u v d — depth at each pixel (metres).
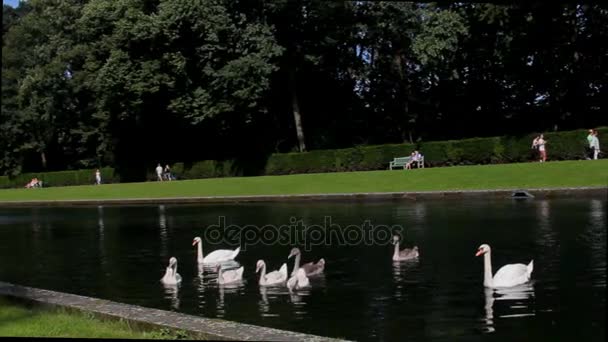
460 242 17.73
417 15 45.88
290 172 47.28
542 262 14.68
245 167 49.47
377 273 14.53
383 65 51.59
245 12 46.66
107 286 14.56
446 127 50.94
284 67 48.19
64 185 61.84
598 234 17.50
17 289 11.62
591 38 38.00
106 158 63.31
